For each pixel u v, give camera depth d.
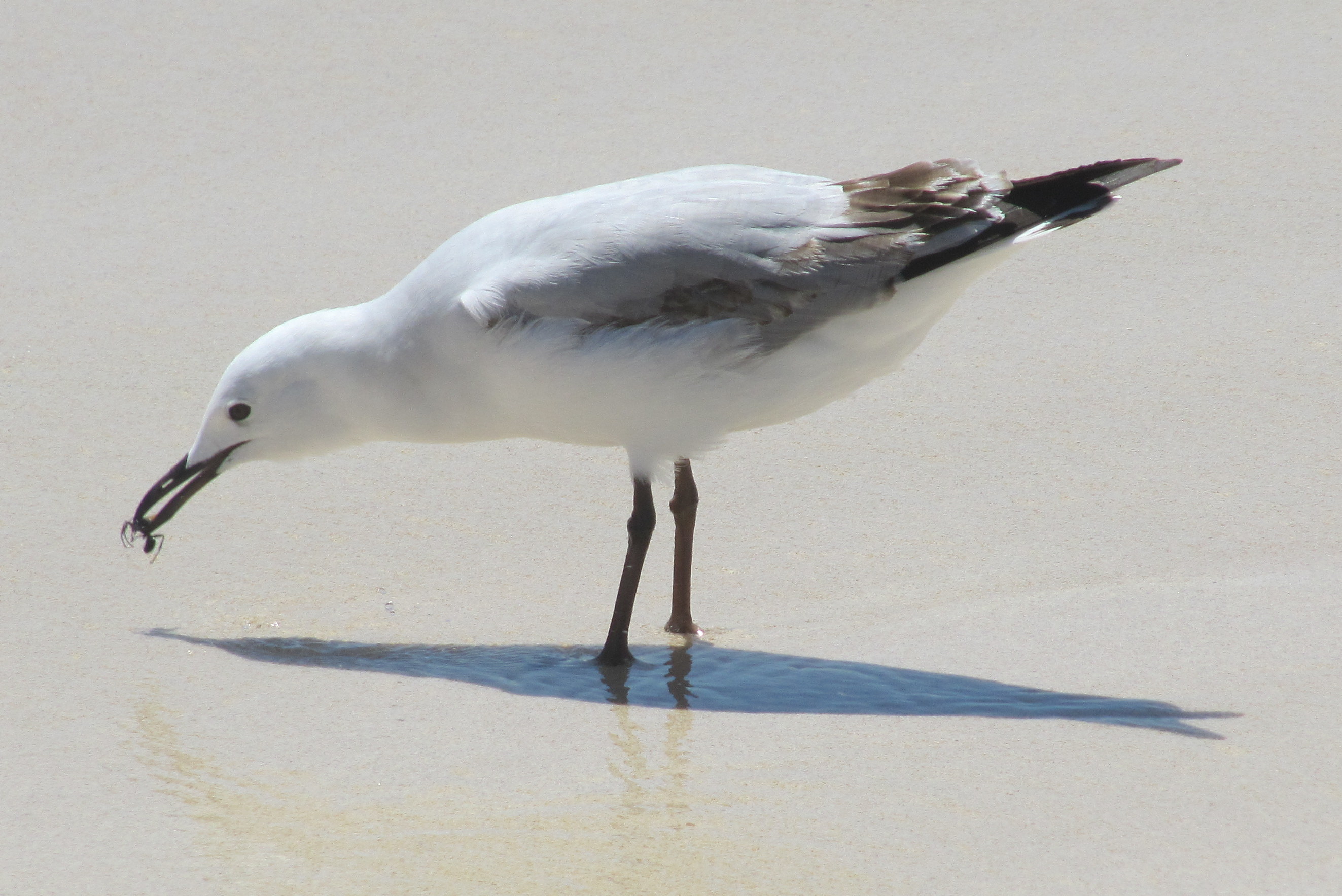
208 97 19.59
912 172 11.01
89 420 14.05
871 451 13.70
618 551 12.50
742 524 12.75
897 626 11.17
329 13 21.33
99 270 16.56
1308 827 8.13
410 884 7.72
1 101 19.42
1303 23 20.19
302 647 10.88
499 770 9.04
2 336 15.38
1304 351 14.57
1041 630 10.96
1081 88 18.94
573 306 10.59
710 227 10.66
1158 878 7.68
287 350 11.48
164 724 9.63
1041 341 15.11
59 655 10.59
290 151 18.61
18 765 9.04
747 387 10.76
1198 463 13.18
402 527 12.77
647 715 9.86
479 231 11.19
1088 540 12.20
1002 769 8.93
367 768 9.05
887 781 8.82
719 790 8.75
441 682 10.35
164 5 21.52
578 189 17.28
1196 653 10.45
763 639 11.12
